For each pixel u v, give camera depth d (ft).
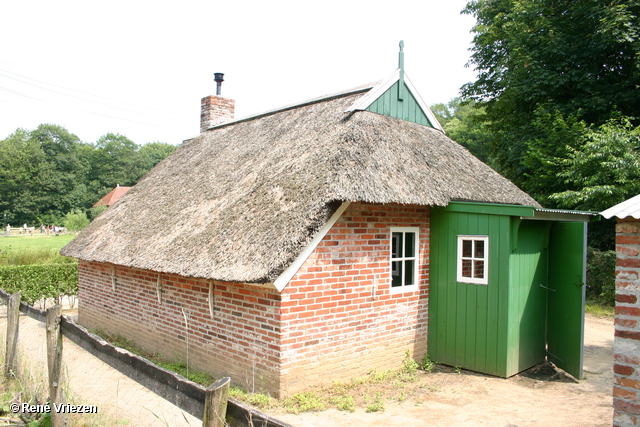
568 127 47.80
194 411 9.22
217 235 22.62
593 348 29.48
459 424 17.19
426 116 34.01
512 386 21.80
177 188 33.32
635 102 48.34
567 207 47.34
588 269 45.62
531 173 54.60
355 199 20.08
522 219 22.91
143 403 19.38
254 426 8.04
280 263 18.10
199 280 24.35
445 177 26.35
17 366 19.95
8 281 42.70
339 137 24.49
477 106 68.85
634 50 45.98
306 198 20.61
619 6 45.06
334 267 21.45
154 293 28.19
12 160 226.17
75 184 248.93
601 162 40.47
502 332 22.95
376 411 18.53
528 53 52.90
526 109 57.77
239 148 34.17
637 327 10.68
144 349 29.09
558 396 20.48
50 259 60.08
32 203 227.81
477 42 67.21
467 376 23.49
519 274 23.67
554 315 25.58
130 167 271.69
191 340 24.91
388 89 30.45
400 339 24.56
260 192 24.09
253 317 20.92
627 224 10.87
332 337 21.38
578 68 52.13
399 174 23.65
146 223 30.04
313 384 20.63
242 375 21.45
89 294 36.55
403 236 25.04
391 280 24.16
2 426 14.56
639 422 10.58
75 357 27.22
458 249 24.89
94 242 32.91
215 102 48.47
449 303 25.20
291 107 36.81
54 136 253.44
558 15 54.19
